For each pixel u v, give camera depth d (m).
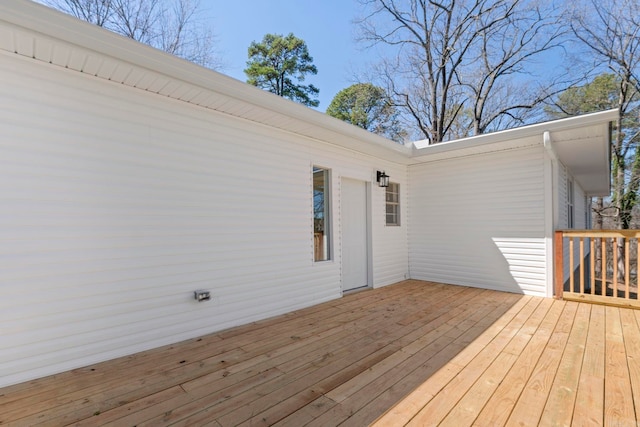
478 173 5.64
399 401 2.06
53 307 2.52
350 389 2.22
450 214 6.02
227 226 3.66
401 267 6.42
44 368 2.46
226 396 2.14
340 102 14.80
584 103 10.67
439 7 11.39
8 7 1.84
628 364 2.54
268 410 1.97
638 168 10.68
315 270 4.68
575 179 8.32
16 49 2.29
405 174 6.62
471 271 5.75
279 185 4.22
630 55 9.40
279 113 3.64
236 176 3.75
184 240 3.29
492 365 2.57
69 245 2.60
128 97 2.93
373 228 5.75
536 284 5.02
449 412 1.93
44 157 2.49
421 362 2.64
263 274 4.01
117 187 2.86
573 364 2.56
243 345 3.09
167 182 3.18
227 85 3.04
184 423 1.85
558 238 4.75
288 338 3.26
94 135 2.74
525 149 5.11
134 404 2.05
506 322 3.70
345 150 5.24
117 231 2.86
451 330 3.44
